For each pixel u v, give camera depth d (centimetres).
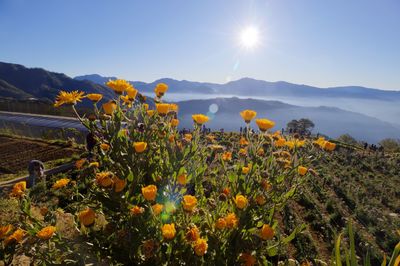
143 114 260
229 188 263
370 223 859
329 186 1201
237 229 224
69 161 1148
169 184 239
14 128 2045
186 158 253
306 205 896
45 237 190
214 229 224
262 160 265
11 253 208
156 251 192
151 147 240
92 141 376
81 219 198
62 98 233
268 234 211
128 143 240
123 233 212
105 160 239
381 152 2391
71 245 209
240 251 228
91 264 201
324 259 584
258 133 272
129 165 236
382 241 748
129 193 225
